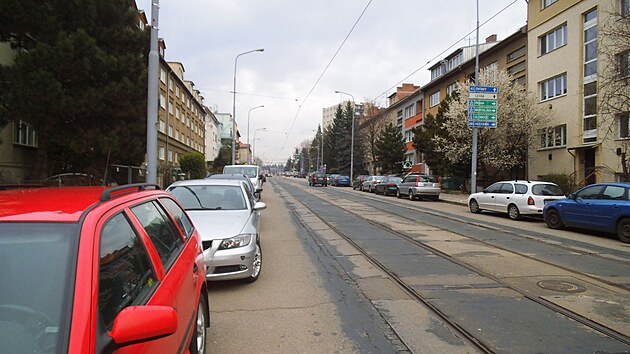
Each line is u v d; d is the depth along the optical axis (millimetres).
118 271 2219
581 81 21969
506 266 7449
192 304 3246
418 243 9766
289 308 5203
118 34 14703
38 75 12469
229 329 4520
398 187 28531
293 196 27922
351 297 5652
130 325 1869
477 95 21828
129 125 15297
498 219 15766
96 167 17641
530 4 26312
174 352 2562
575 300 5516
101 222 2242
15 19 12742
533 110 24703
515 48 28484
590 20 21531
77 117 14047
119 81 14555
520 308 5199
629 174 17047
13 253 1996
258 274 6559
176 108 42844
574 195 12484
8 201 2502
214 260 5750
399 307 5250
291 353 3938
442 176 35344
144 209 3129
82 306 1824
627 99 15391
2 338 1757
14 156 15766
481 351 3986
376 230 11883
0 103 12680
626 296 5711
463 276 6746
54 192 2941
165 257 3023
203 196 7652
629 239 10430
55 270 1940
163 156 36875
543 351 3959
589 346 4074
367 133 58500
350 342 4184
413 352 3961
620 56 15734
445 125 27781
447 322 4727
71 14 13672
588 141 21453
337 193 32875
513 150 26156
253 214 7125
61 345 1706
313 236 10828
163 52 36500
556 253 8727
